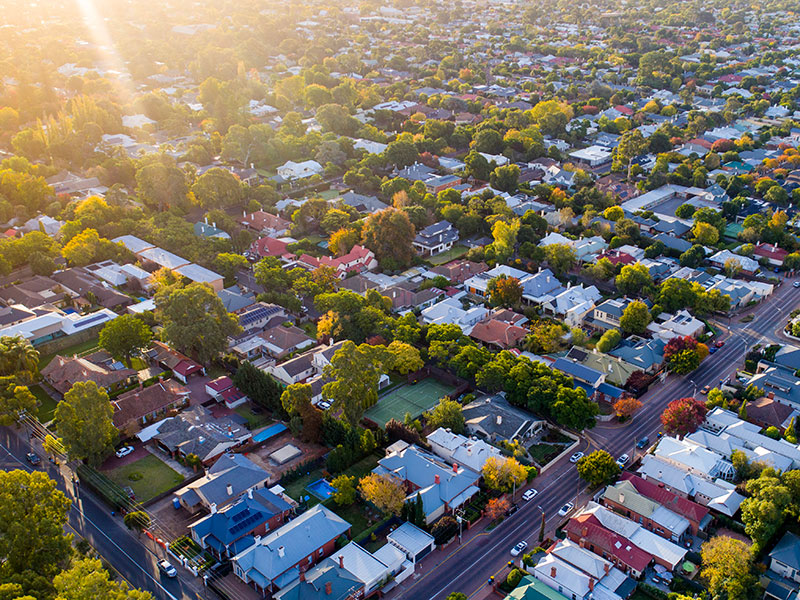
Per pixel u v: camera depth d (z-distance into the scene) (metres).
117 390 198.62
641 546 144.25
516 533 151.88
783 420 182.25
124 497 158.00
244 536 145.75
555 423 185.12
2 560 131.25
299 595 130.62
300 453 174.50
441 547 148.00
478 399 193.25
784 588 134.12
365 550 143.12
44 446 175.00
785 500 148.00
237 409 193.25
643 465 167.00
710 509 156.50
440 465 163.88
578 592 131.88
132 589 133.50
